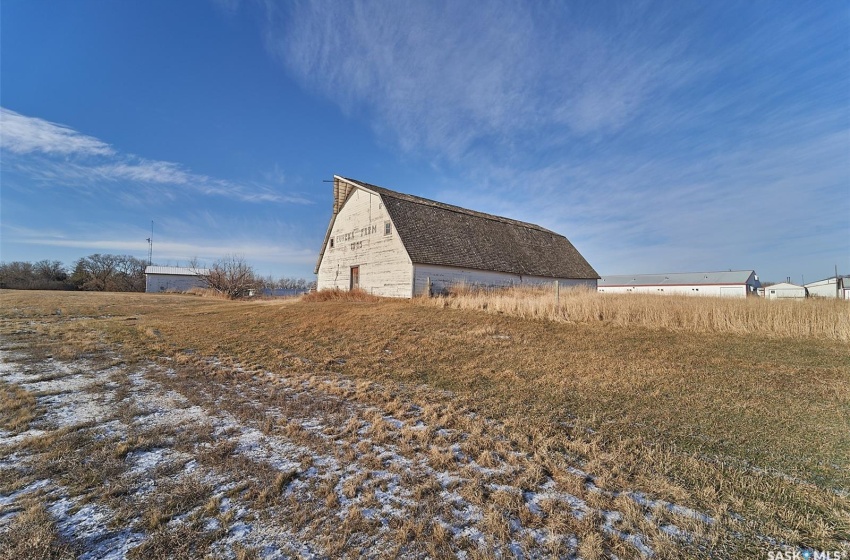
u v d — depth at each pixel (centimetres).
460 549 243
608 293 1609
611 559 232
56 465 349
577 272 2591
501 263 2089
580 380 632
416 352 830
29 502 289
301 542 250
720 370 690
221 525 267
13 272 5266
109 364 746
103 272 5719
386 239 1889
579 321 1148
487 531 261
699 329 1047
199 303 2205
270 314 1420
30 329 1155
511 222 2714
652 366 716
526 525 266
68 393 566
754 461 359
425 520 272
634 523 267
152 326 1230
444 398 549
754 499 296
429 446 395
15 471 337
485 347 869
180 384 619
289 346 913
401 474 339
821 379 637
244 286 3312
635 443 398
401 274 1770
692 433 425
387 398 549
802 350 846
